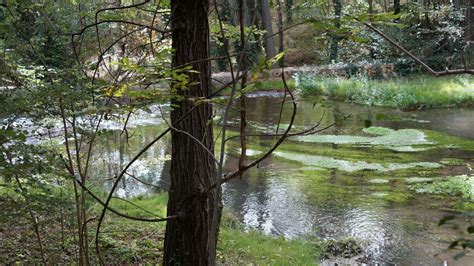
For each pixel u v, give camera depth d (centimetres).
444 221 140
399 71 2253
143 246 542
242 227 725
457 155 1122
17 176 319
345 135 1354
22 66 350
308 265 579
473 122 1492
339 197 867
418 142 1256
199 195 363
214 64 2316
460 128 1414
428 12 2112
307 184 946
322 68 2419
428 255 627
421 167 1035
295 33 3177
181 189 369
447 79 2059
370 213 786
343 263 611
